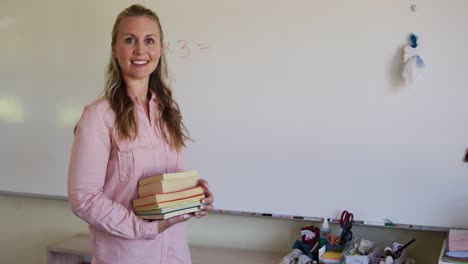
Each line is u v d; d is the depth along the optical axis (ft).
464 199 6.51
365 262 6.26
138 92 5.14
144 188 4.86
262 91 7.29
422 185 6.67
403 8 6.54
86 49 8.21
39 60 8.52
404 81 6.59
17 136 8.78
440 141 6.53
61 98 8.43
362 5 6.72
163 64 5.70
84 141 4.72
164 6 7.72
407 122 6.64
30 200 9.18
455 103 6.42
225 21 7.41
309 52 7.01
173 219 4.77
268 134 7.32
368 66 6.75
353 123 6.89
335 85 6.93
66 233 9.05
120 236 4.74
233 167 7.57
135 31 4.95
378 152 6.82
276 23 7.14
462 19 6.31
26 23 8.53
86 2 8.14
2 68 8.76
